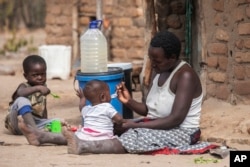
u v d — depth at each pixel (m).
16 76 20.27
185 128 9.47
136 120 9.62
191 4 13.17
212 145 9.46
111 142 9.31
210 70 12.50
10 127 10.98
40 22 42.69
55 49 19.52
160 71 9.59
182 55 13.48
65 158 9.07
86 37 11.33
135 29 21.72
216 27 12.35
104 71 11.26
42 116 10.90
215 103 12.32
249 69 11.73
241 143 10.12
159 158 9.05
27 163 8.86
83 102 10.04
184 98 9.28
